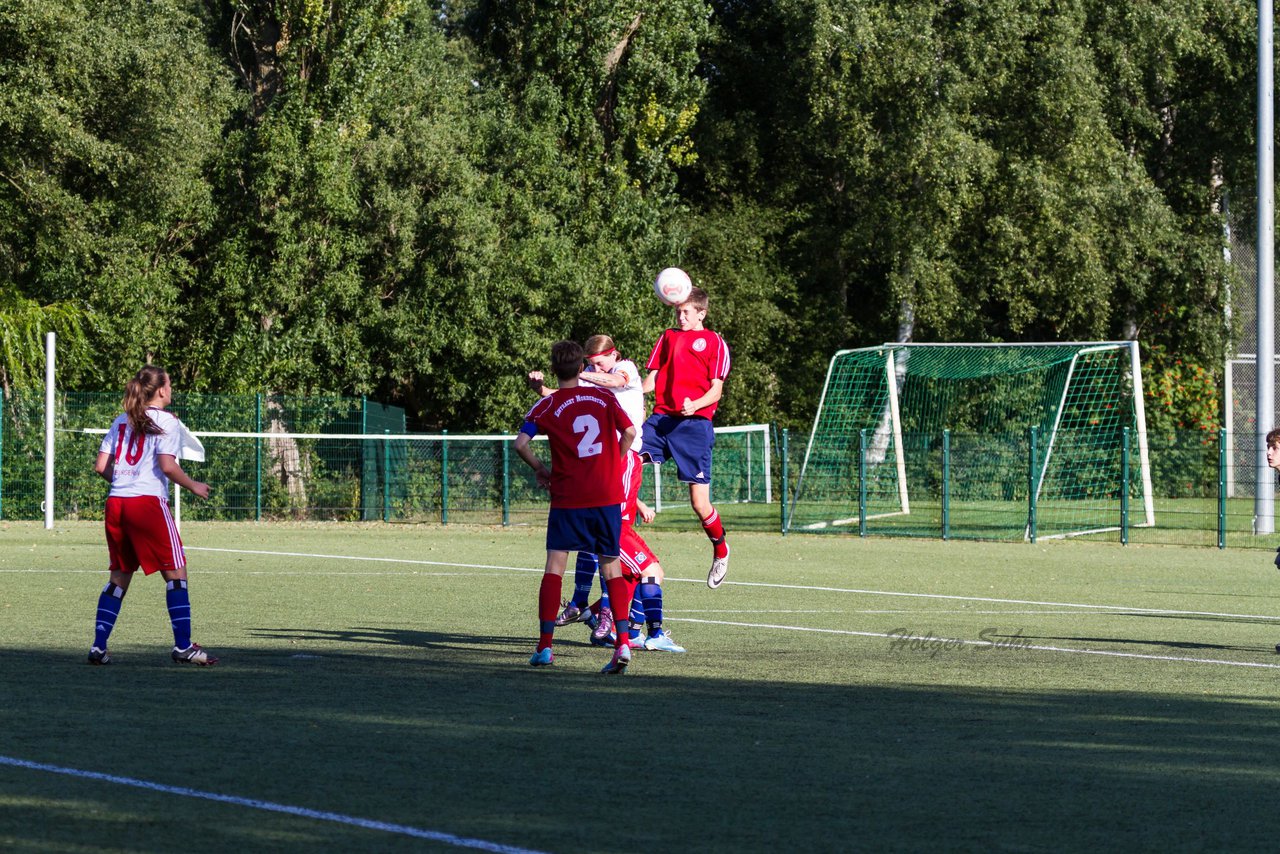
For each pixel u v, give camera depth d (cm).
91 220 8275
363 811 1412
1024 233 10012
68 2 7850
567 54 9756
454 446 8138
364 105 8894
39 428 7638
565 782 1555
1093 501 7744
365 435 7869
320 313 8738
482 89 10562
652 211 9875
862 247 10288
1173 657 2789
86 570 4578
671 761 1677
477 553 5684
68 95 7994
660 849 1286
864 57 9588
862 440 7294
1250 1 10550
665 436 3084
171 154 8188
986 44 9500
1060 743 1833
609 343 2872
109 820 1364
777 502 9288
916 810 1452
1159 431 10600
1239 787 1583
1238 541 6838
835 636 3092
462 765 1636
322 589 4091
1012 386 10031
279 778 1555
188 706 2009
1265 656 2830
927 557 5781
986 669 2566
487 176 9394
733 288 10581
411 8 9462
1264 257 6938
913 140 9512
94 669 2384
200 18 9650
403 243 8875
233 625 3134
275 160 8594
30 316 7850
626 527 2823
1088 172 9950
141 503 2425
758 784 1559
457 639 2939
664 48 9950
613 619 2466
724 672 2470
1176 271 10400
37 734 1783
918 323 11112
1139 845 1329
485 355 9138
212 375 8731
